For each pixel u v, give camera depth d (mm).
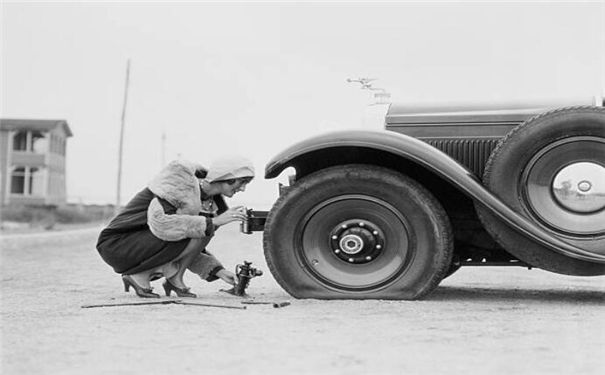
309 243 6285
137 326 5070
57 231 35281
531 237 5992
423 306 5879
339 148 6320
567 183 6109
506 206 6059
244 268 6531
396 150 6098
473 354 4168
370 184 6168
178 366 3910
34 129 59062
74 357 4145
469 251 6734
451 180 6070
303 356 4113
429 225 6109
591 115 6039
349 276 6238
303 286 6246
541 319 5312
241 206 6375
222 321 5230
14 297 6949
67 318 5453
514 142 6148
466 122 6832
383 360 4016
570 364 3959
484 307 5898
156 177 6332
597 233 6023
